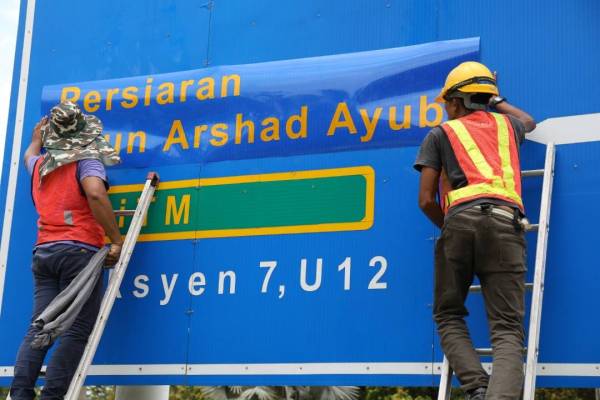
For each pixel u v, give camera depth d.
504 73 6.39
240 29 7.30
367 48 6.86
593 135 6.10
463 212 5.42
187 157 7.21
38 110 7.76
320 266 6.63
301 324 6.59
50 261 6.66
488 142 5.61
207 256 6.97
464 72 5.84
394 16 6.82
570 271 5.97
